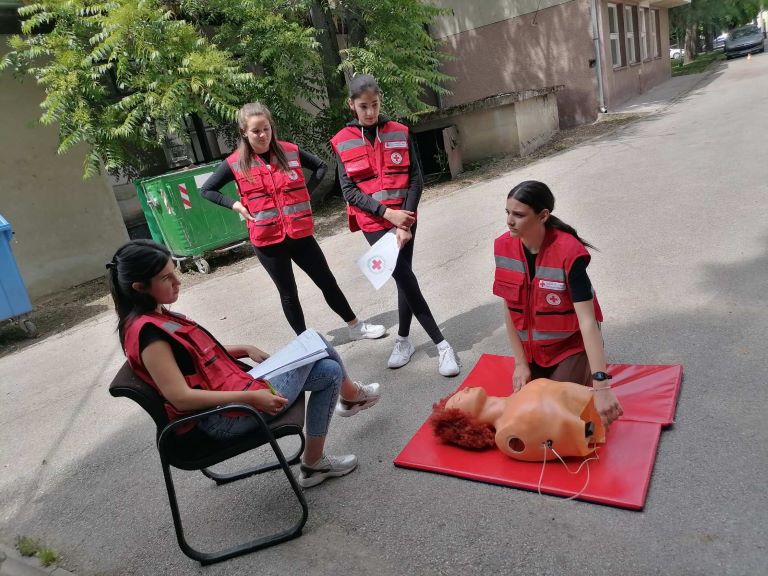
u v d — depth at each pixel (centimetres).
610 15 1484
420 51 1100
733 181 613
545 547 213
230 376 236
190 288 698
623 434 259
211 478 297
